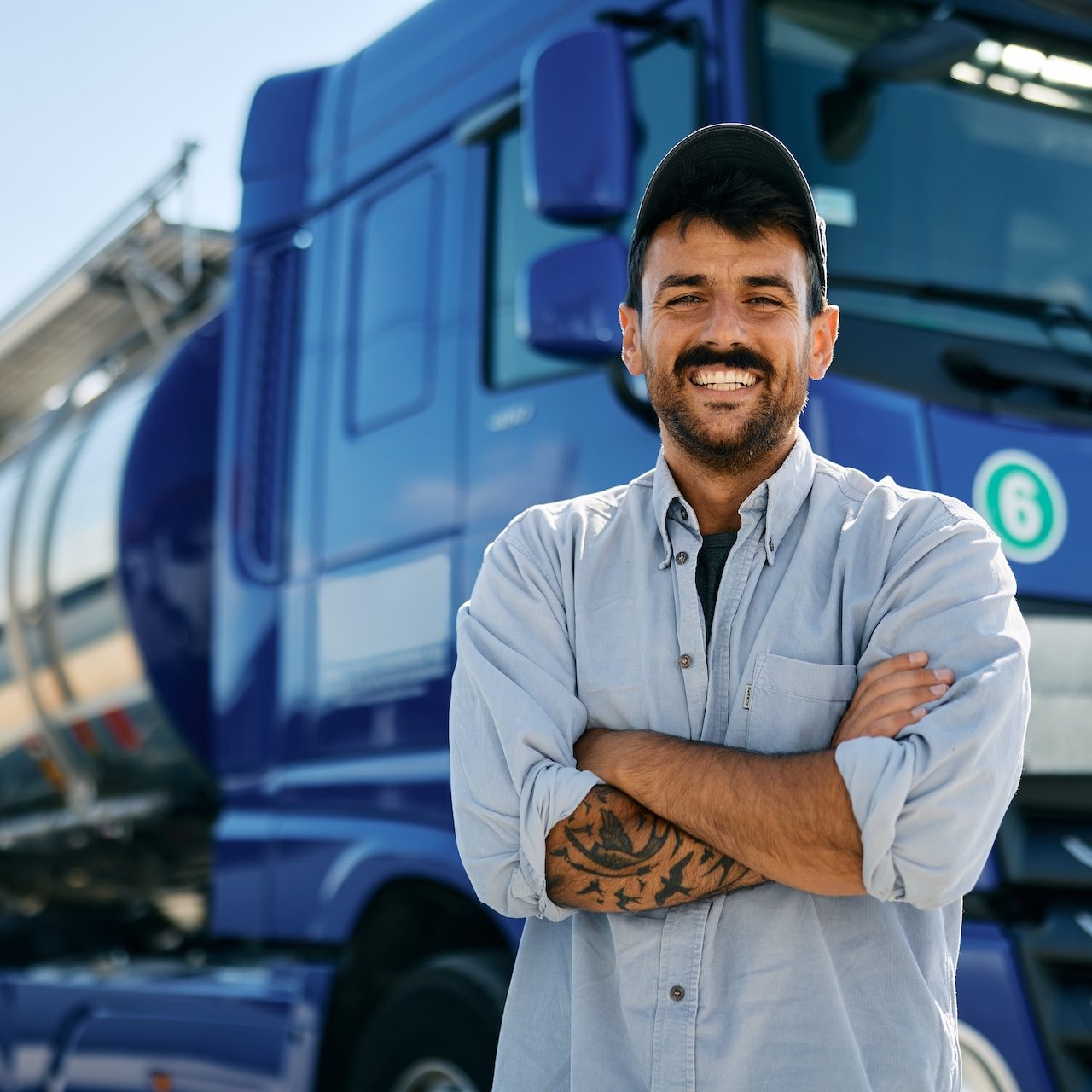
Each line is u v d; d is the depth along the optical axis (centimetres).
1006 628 182
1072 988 281
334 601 399
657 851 181
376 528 386
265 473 438
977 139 354
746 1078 175
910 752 171
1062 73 369
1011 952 277
